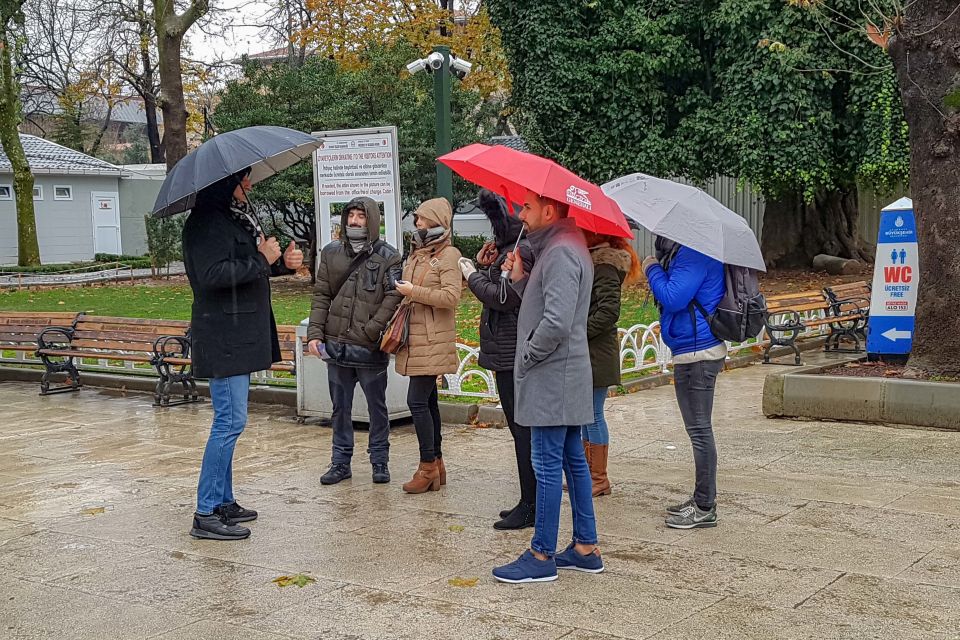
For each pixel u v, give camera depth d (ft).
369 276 21.20
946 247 27.63
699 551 16.43
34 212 112.27
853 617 13.42
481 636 13.02
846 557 15.98
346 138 29.96
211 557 16.70
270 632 13.33
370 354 21.27
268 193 73.26
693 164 70.23
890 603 13.92
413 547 17.04
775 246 79.77
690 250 17.07
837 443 24.67
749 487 20.67
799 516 18.42
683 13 68.90
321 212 30.94
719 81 69.10
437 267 20.06
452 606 14.15
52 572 16.08
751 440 25.35
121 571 16.06
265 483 22.06
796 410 27.84
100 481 22.58
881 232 33.88
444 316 20.34
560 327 14.21
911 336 33.04
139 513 19.74
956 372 27.50
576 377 14.70
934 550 16.28
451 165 16.78
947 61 27.68
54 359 42.47
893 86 62.08
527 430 17.89
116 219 128.06
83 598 14.82
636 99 70.13
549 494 14.96
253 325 17.83
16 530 18.62
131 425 29.66
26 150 122.72
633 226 19.03
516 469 22.94
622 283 19.35
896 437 25.12
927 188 28.07
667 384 34.63
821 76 64.08
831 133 66.44
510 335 17.84
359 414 28.14
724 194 88.89
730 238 16.46
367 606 14.21
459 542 17.30
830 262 75.72
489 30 101.91
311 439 27.07
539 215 15.07
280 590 14.97
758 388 33.42
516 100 74.08
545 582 15.05
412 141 75.10
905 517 18.22
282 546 17.24
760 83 64.69
